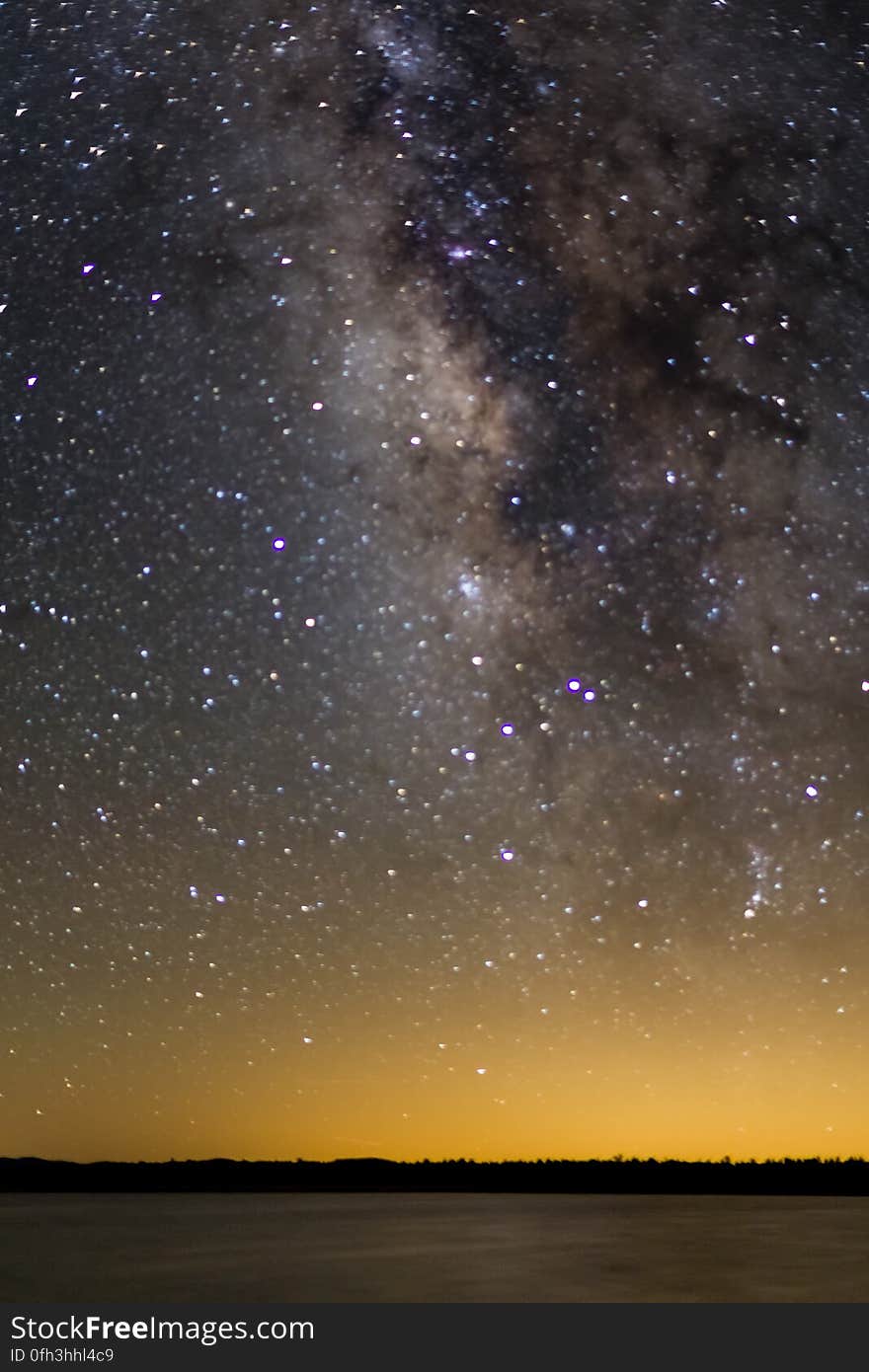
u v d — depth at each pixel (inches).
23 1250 408.5
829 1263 347.9
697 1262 350.6
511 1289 289.9
